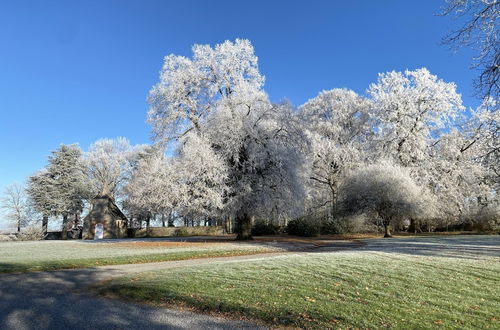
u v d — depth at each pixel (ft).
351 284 28.04
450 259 39.32
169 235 151.12
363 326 19.27
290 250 65.00
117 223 151.84
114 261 47.39
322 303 23.22
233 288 27.32
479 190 116.57
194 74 85.35
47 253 56.85
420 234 114.83
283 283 28.63
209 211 76.18
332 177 128.26
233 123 76.18
